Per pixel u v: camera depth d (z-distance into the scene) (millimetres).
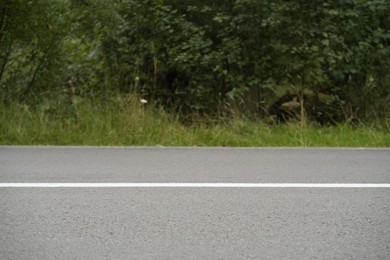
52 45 11055
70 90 11523
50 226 4484
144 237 4246
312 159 7707
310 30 11391
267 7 11250
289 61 11609
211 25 11844
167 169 6824
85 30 11586
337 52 11539
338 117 12172
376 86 12203
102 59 12227
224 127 10086
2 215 4773
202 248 4020
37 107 10234
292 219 4750
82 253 3887
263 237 4273
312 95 12133
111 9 11586
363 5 11492
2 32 10758
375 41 11578
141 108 10156
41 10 10688
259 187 5906
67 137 9039
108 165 7055
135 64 12172
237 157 7809
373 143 9266
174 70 12156
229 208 5070
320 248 4043
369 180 6324
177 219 4715
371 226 4578
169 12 11766
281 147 8906
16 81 11227
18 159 7453
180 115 11695
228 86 11859
